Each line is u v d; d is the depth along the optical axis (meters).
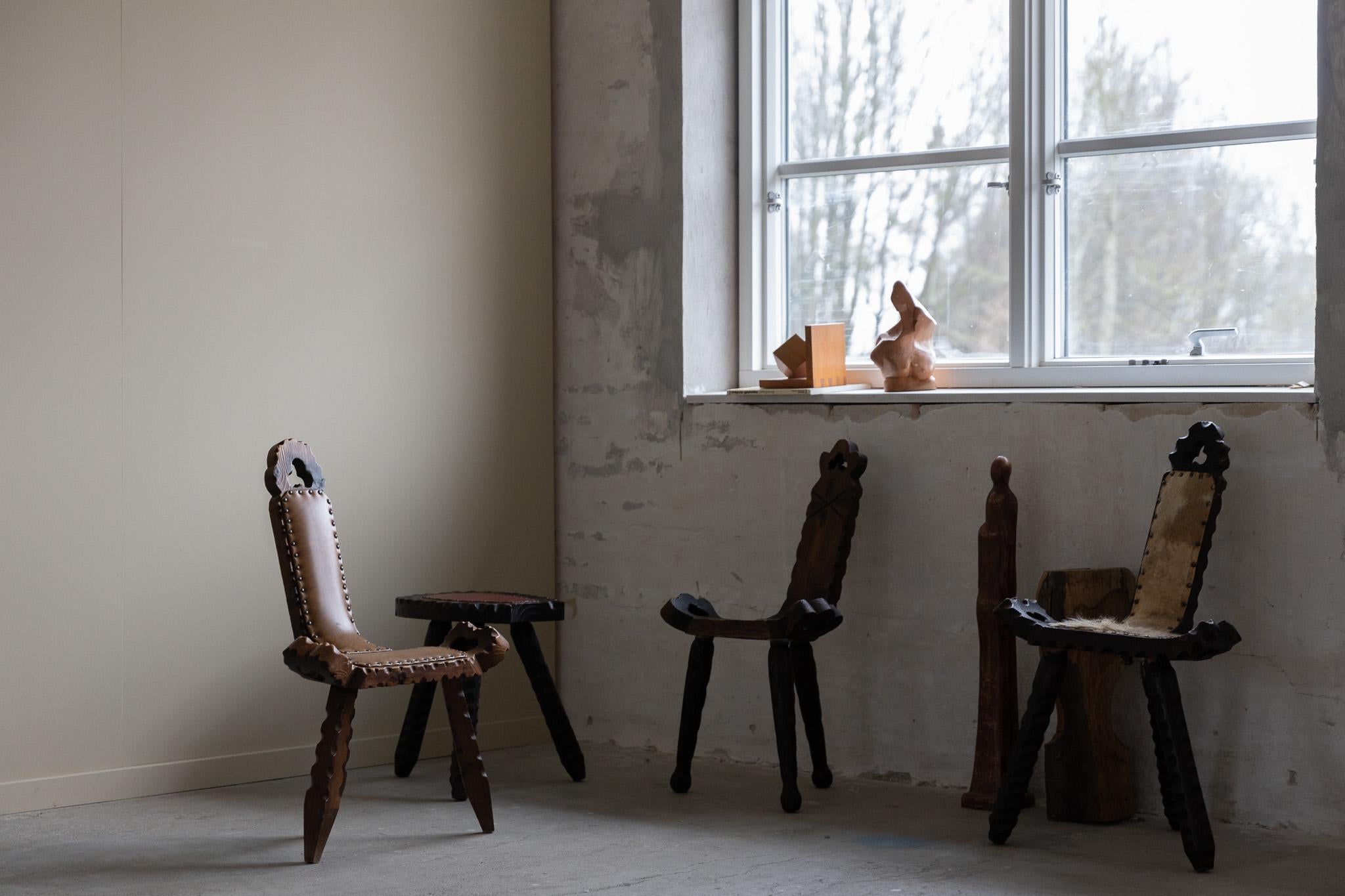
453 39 4.43
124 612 3.75
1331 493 3.33
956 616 3.88
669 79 4.45
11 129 3.55
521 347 4.61
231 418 3.94
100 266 3.70
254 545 3.99
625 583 4.53
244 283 3.97
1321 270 3.35
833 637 4.09
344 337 4.18
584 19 4.62
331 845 3.27
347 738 3.17
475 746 3.39
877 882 2.95
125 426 3.75
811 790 3.88
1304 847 3.24
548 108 4.66
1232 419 3.46
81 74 3.66
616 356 4.56
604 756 4.38
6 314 3.55
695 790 3.88
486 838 3.33
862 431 4.04
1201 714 3.51
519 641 3.94
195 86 3.87
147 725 3.79
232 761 3.93
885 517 4.00
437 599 3.90
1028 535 3.76
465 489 4.46
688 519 4.39
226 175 3.93
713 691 4.33
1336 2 3.34
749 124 4.57
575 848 3.23
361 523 4.21
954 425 3.88
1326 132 3.34
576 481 4.64
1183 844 3.05
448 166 4.41
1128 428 3.61
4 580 3.56
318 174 4.11
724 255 4.57
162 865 3.10
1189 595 3.23
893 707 3.99
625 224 4.54
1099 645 3.11
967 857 3.16
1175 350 3.92
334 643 3.29
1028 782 3.25
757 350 4.59
